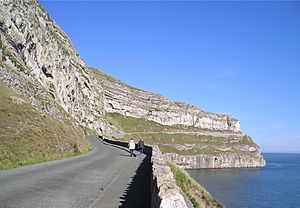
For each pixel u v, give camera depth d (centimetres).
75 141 4025
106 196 1360
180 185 2147
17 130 2859
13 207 1084
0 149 2366
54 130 3547
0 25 4625
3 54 4175
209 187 9506
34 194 1318
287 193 8631
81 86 11388
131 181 1797
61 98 7500
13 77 3966
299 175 15112
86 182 1712
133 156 3756
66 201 1224
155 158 2138
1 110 3016
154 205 851
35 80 4884
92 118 11462
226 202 6912
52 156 2994
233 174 15338
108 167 2498
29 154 2639
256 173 16275
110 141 7131
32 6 6194
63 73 8069
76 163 2725
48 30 7444
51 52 7194
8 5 4997
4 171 1984
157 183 840
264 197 7844
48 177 1822
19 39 5166
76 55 12419
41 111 3828
